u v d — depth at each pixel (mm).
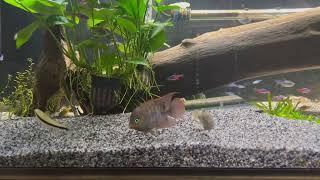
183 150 257
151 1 404
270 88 443
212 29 425
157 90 411
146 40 381
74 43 384
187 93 428
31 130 318
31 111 409
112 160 257
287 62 417
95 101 370
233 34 418
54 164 259
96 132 305
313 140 276
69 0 369
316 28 403
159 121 287
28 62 419
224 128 307
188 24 418
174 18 412
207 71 421
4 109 433
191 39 422
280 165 251
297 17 409
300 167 250
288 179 241
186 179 245
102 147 264
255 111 376
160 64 415
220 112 366
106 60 372
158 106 286
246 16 414
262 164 252
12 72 418
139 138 283
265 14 415
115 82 367
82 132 306
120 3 354
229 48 414
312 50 409
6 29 404
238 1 411
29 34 348
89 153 257
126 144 269
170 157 257
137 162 257
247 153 253
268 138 280
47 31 383
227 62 419
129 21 354
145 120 283
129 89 385
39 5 350
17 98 427
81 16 381
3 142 285
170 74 417
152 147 259
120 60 379
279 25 410
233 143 264
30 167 260
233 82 430
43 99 399
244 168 253
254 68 423
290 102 405
